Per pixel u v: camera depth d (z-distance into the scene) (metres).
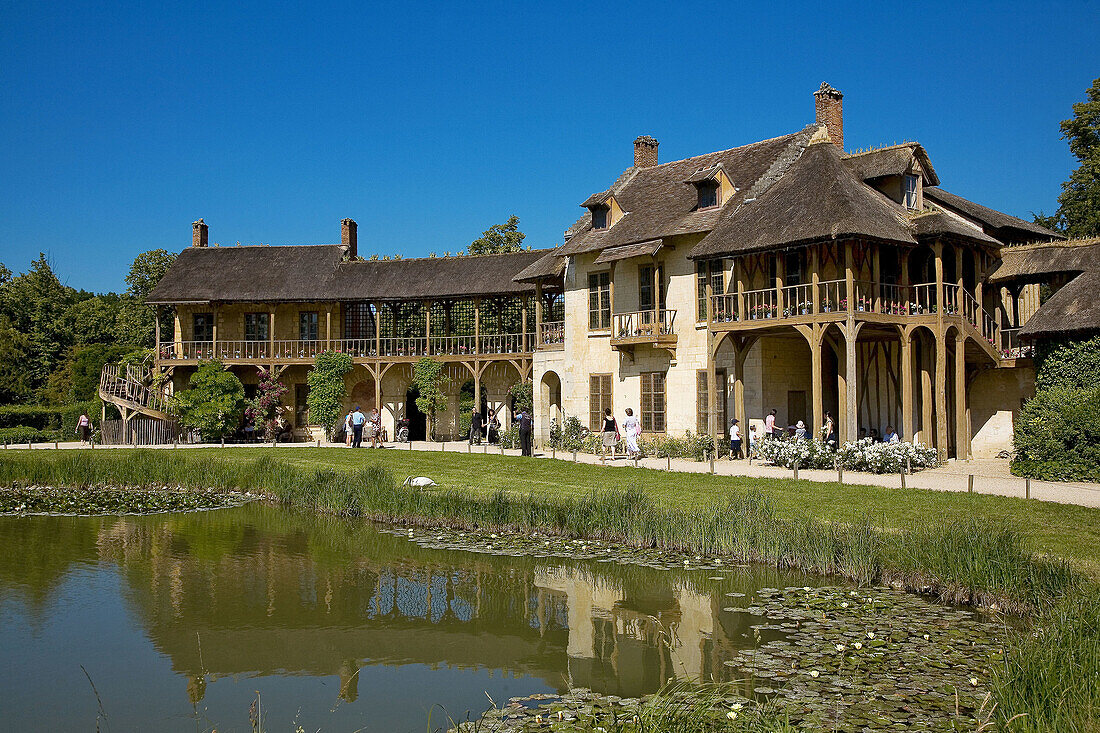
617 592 13.62
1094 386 21.30
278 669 10.52
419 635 11.78
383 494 20.56
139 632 11.95
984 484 19.05
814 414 23.33
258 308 41.25
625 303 31.31
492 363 40.09
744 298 26.67
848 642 10.29
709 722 7.84
